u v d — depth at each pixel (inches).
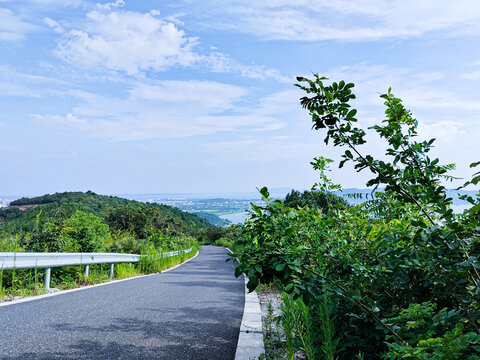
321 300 97.3
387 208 132.3
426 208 115.6
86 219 468.4
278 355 141.6
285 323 109.5
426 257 88.2
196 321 206.5
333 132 109.6
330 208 148.8
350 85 103.2
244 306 259.6
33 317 201.5
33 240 387.5
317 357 108.1
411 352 62.1
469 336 58.6
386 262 103.4
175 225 2154.3
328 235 123.7
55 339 159.8
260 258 103.0
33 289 300.0
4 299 257.8
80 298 271.9
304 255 110.1
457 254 84.9
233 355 146.2
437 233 87.9
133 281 412.2
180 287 359.6
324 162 173.3
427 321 77.8
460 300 84.1
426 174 99.3
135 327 186.7
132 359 137.6
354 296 93.8
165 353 146.3
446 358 57.8
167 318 211.5
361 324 114.3
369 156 99.0
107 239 641.0
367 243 122.5
